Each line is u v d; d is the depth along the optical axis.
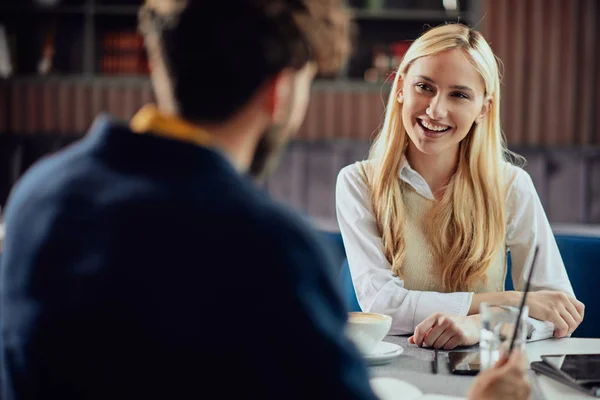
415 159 1.78
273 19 0.66
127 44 4.84
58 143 4.64
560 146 4.62
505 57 4.66
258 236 0.61
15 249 0.68
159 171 0.64
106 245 0.62
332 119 4.73
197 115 0.67
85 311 0.62
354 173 1.83
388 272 1.68
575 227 4.26
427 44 1.69
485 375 0.82
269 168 0.73
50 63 4.88
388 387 1.05
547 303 1.49
